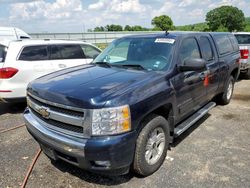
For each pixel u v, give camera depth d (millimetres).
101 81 3426
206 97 5168
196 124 5430
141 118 3152
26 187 3316
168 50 4129
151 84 3428
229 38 6699
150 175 3547
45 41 6754
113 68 4117
